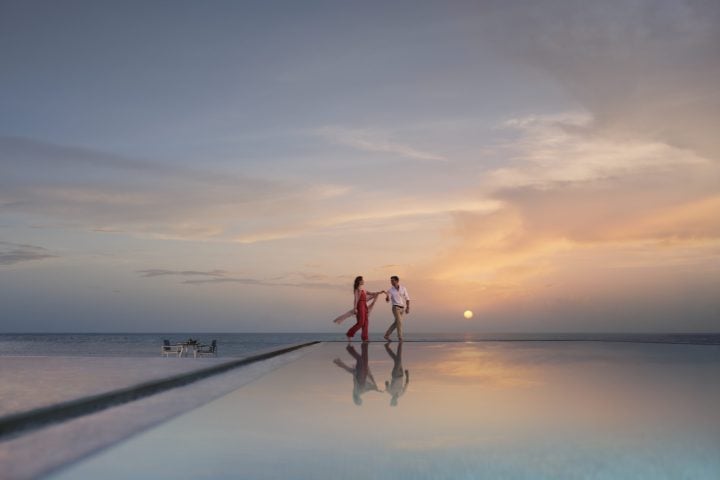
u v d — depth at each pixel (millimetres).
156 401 5438
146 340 178875
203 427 4078
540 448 3320
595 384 6586
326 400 5359
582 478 2680
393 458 3094
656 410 4711
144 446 3494
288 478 2723
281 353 12289
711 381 6902
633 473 2771
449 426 4016
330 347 15359
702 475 2729
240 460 3082
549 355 11797
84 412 4797
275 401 5336
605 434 3734
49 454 3326
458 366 9094
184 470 2902
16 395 5141
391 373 7973
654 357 11117
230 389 6273
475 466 2912
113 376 6836
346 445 3420
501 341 18719
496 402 5176
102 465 3047
